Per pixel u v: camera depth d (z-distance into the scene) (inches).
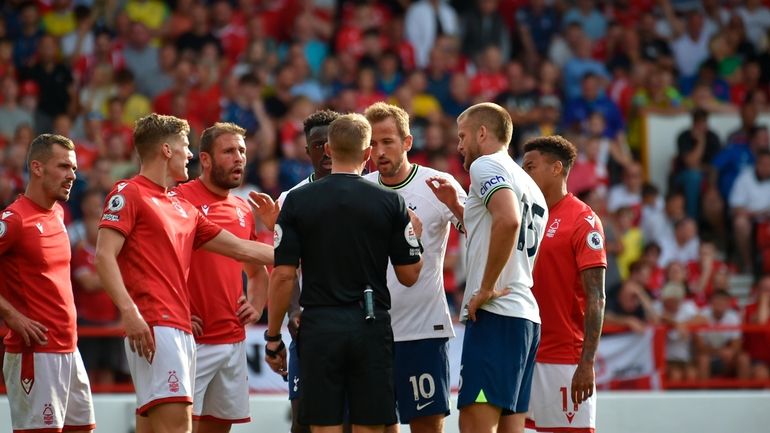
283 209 832.3
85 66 2102.6
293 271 824.3
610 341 1508.4
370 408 819.4
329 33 2276.1
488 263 840.9
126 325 857.5
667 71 2327.8
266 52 2210.9
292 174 1886.1
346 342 813.9
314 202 824.3
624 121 2245.3
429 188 953.5
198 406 972.6
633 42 2331.4
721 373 1626.5
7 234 927.0
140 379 884.0
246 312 993.5
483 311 865.5
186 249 913.5
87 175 1798.7
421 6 2295.8
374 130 931.3
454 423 1350.9
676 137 2213.3
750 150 2139.5
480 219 868.0
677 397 1391.5
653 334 1510.8
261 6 2266.2
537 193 898.7
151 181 906.1
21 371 939.3
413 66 2246.6
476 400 859.4
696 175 2103.8
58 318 948.6
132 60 2101.4
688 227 1968.5
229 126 1005.2
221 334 983.6
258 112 1980.8
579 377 935.7
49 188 949.8
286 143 1969.7
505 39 2325.3
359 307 821.2
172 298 892.6
